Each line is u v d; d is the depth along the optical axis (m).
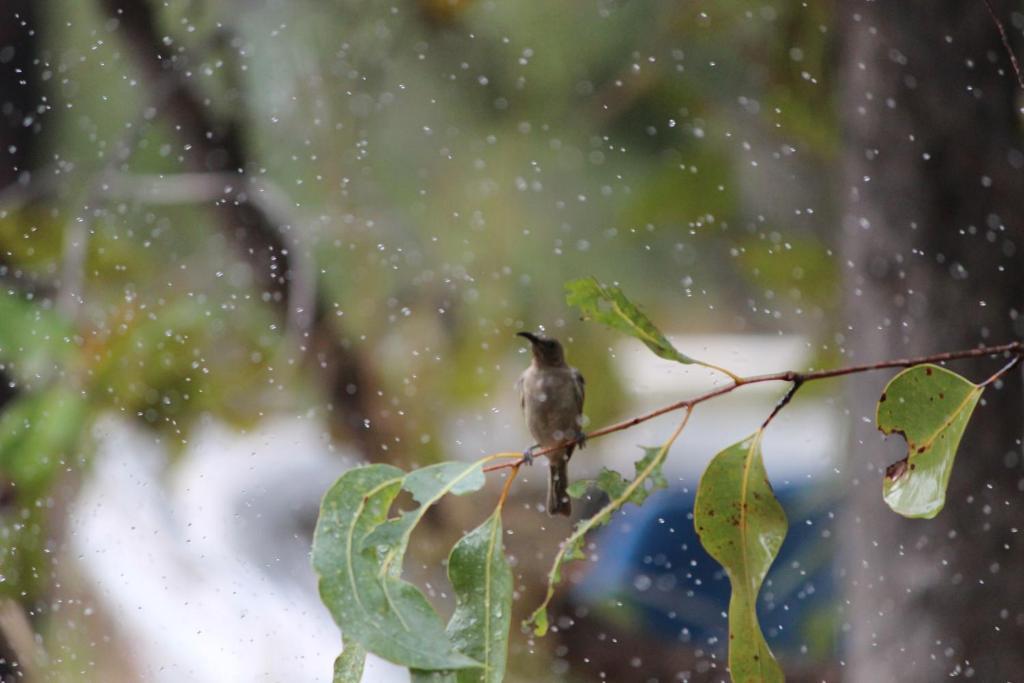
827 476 6.60
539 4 7.98
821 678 6.14
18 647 5.78
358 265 7.72
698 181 7.42
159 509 6.82
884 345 5.20
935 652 5.15
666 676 6.54
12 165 7.84
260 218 7.10
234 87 7.30
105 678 5.74
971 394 4.50
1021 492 5.15
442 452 7.59
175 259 7.70
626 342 8.01
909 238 5.18
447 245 8.30
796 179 7.20
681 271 8.70
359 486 4.50
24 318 6.31
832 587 6.70
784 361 7.90
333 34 7.52
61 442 6.37
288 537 6.94
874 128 5.20
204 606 6.15
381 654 4.45
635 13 7.72
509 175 8.38
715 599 6.83
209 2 7.29
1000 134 5.18
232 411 7.31
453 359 7.91
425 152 8.33
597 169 8.38
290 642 6.02
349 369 7.47
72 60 7.94
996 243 5.17
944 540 5.15
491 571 4.53
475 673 4.52
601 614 6.71
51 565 6.25
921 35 5.17
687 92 7.46
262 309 7.33
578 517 6.95
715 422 8.20
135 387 6.93
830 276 7.05
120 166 6.93
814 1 6.14
